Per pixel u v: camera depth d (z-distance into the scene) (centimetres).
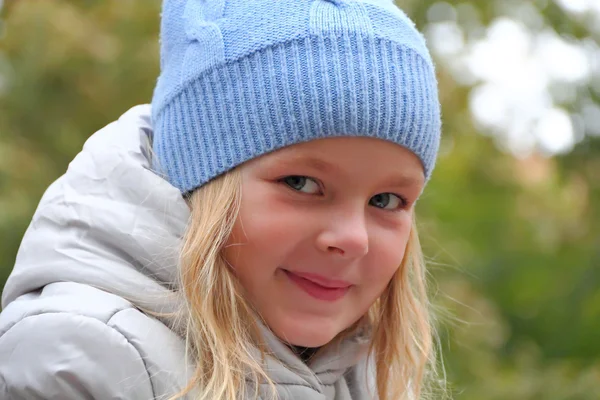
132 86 562
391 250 230
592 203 718
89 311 202
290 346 232
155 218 219
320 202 218
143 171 223
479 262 798
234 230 219
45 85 562
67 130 574
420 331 269
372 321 267
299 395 220
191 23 237
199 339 212
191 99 230
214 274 217
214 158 224
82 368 196
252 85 220
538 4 658
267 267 217
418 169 232
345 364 247
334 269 219
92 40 549
